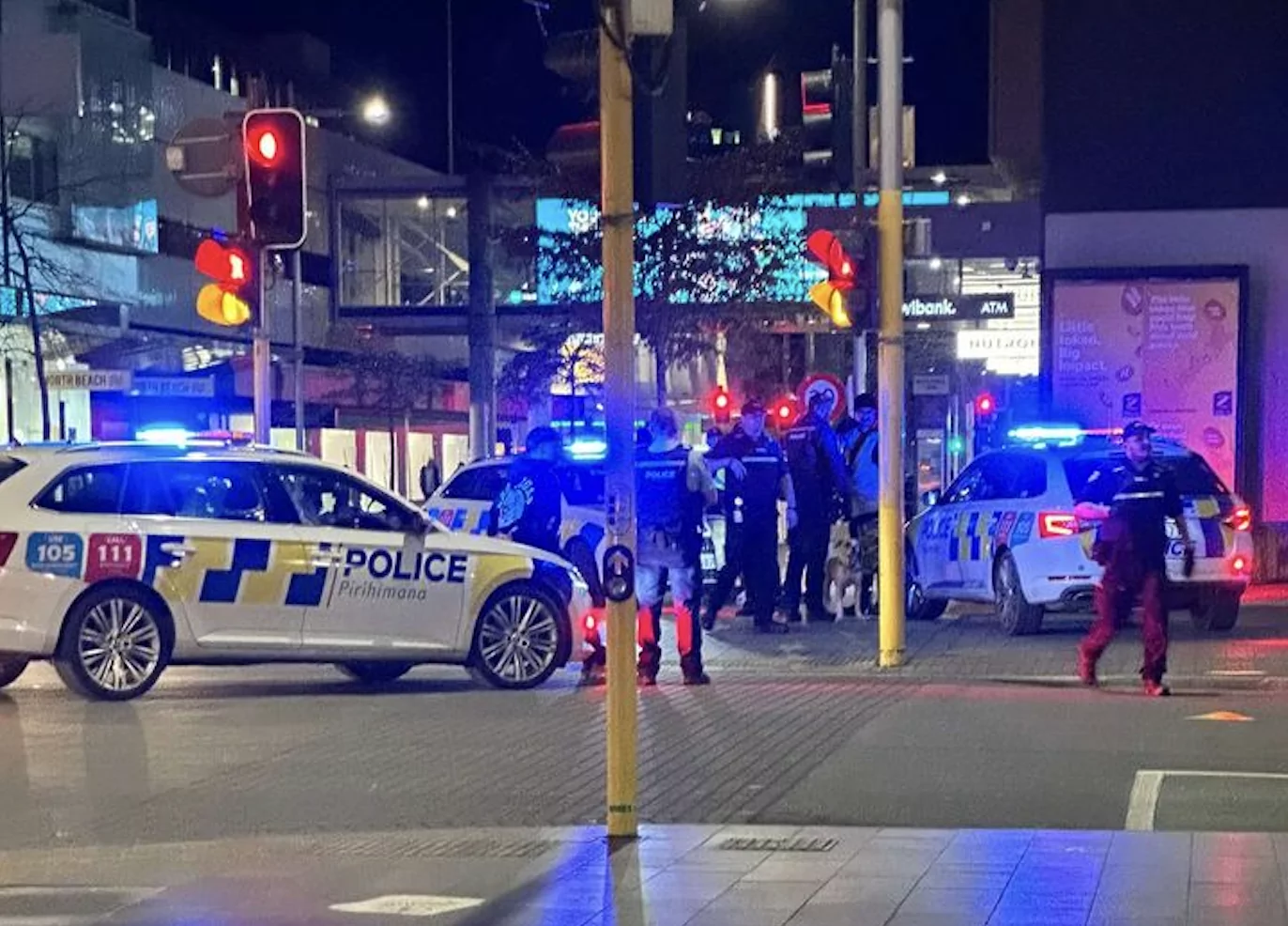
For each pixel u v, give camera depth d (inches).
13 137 1114.1
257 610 516.7
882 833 321.1
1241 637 645.3
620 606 314.5
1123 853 298.8
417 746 429.1
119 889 286.7
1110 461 645.3
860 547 724.7
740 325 1254.9
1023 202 1131.9
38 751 422.0
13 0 1050.7
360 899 277.7
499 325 1601.9
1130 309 856.9
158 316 1432.1
